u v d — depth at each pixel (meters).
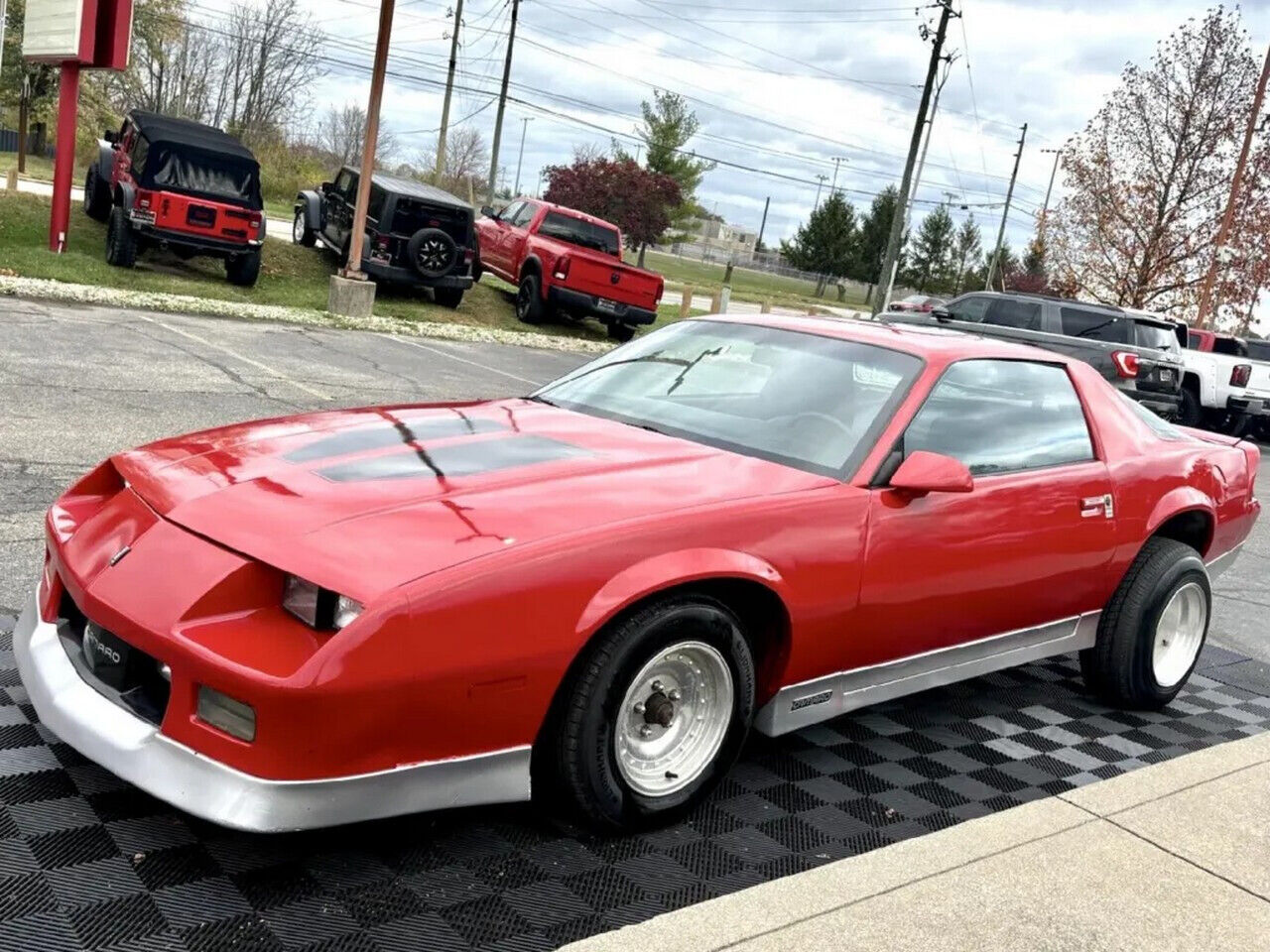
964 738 4.10
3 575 4.50
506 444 3.38
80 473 6.21
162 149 16.64
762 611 3.26
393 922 2.50
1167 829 3.24
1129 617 4.44
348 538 2.64
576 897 2.69
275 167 46.19
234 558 2.62
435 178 46.91
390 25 16.91
